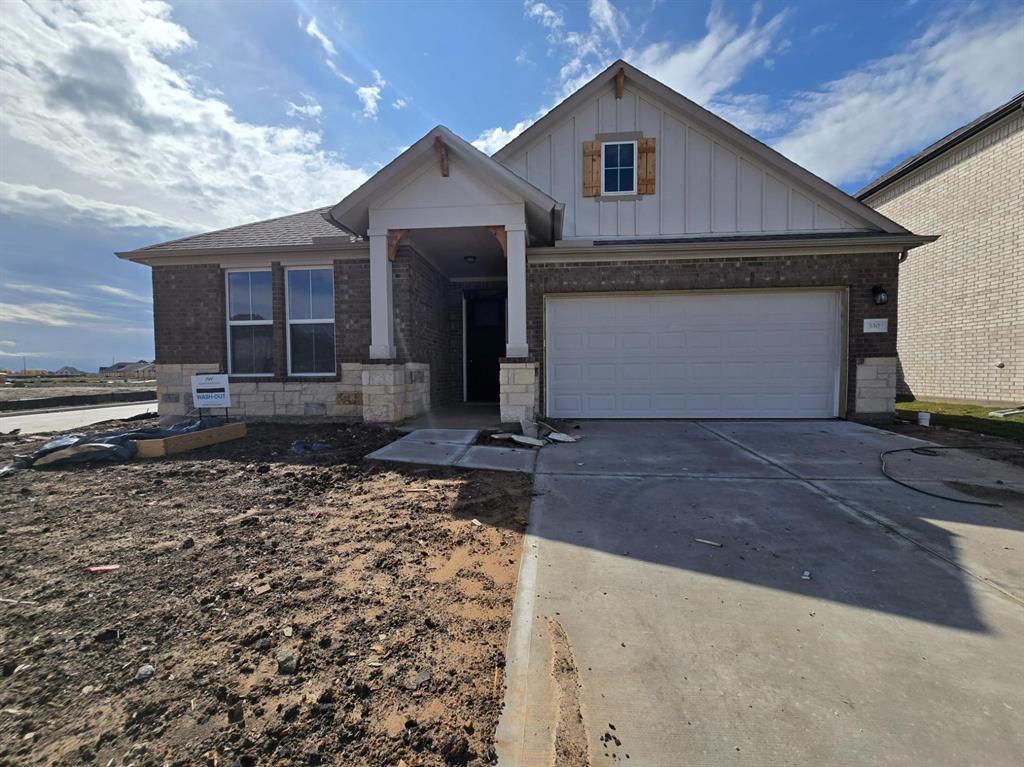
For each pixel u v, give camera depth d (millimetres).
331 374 8742
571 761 1514
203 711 1704
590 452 5906
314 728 1629
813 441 6496
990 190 10375
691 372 8594
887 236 7961
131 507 3916
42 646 2072
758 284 8320
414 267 8523
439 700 1771
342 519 3664
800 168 8656
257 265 8781
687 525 3545
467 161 7047
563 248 8406
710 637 2182
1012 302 9938
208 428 6547
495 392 11734
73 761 1489
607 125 9141
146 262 8938
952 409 10047
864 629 2242
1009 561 2930
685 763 1514
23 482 4633
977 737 1604
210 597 2488
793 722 1680
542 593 2566
